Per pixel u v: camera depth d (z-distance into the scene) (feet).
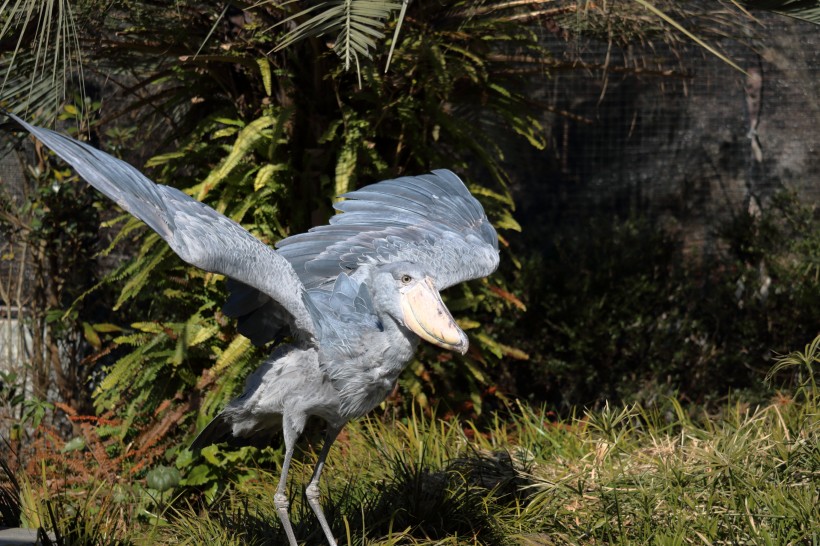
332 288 12.51
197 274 19.15
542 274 24.63
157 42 19.53
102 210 24.02
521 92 22.68
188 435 18.43
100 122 20.42
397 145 20.79
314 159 19.80
